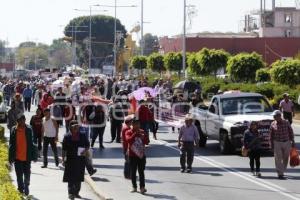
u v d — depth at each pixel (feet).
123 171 81.05
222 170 82.38
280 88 180.45
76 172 61.82
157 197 64.08
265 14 446.19
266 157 93.40
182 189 68.74
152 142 116.47
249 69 229.04
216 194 65.05
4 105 157.99
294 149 75.25
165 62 312.71
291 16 433.07
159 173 80.69
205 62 259.60
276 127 74.69
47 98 117.91
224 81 241.14
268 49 337.31
